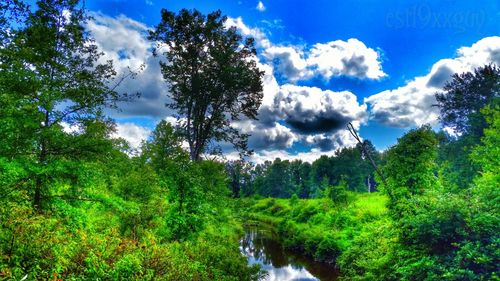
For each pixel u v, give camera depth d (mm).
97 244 7180
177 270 8258
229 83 20734
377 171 15547
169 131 21969
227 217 23625
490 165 15883
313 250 27375
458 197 10148
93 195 9164
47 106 7773
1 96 6988
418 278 9734
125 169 15656
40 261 5898
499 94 32375
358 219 25109
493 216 8656
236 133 22828
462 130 36062
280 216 56188
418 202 11344
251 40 21609
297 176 102312
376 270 12406
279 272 22781
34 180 8000
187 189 13250
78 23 9109
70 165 8156
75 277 6328
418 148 14078
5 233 5773
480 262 8102
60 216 8250
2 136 7145
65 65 8898
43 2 8492
